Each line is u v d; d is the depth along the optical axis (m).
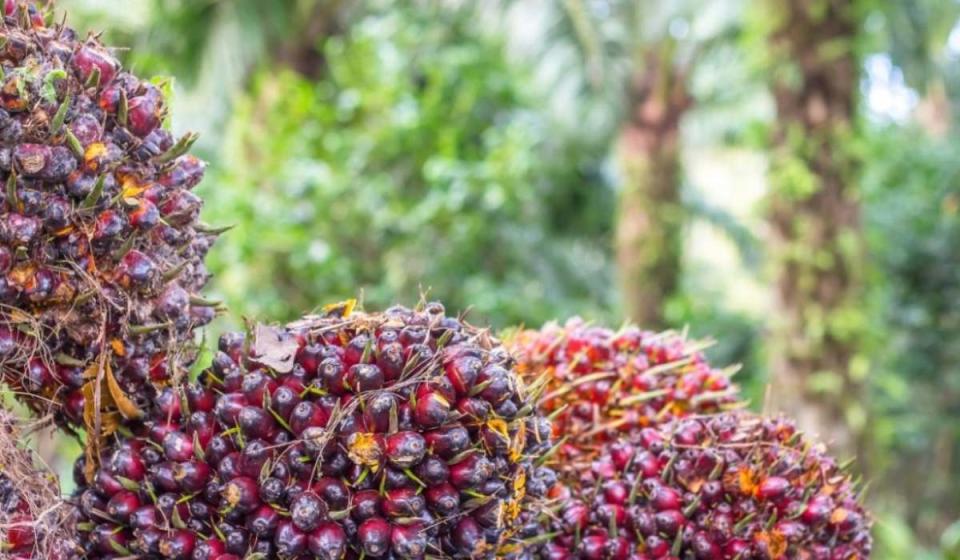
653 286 6.99
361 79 5.83
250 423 1.10
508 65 6.51
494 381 1.12
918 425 7.60
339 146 5.47
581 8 5.83
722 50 6.73
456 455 1.11
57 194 1.12
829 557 1.38
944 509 7.94
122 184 1.16
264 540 1.12
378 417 1.08
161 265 1.21
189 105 6.09
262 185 5.30
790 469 1.36
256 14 5.82
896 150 8.50
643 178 6.98
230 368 1.17
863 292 4.38
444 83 5.91
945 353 8.02
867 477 4.29
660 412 1.58
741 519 1.33
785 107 4.32
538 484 1.22
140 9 5.38
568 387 1.54
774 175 4.31
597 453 1.53
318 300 5.06
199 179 1.25
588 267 7.27
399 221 5.19
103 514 1.19
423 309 1.25
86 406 1.21
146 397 1.25
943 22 6.79
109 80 1.15
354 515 1.10
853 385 4.27
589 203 7.28
